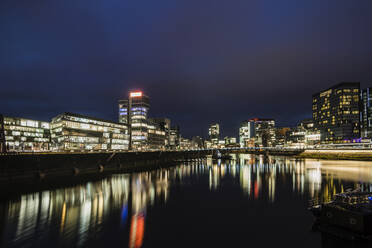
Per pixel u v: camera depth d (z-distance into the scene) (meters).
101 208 43.53
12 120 135.12
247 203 47.75
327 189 62.41
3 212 40.44
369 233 29.14
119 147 185.75
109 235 30.91
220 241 29.55
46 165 79.06
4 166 65.50
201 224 35.44
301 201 49.25
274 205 46.16
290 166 135.88
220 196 54.38
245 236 31.09
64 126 135.38
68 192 57.50
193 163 169.75
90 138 154.38
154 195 55.16
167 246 27.95
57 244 27.95
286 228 33.94
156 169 121.00
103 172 102.69
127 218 37.88
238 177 88.69
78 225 34.44
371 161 169.00
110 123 175.88
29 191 58.34
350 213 30.12
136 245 28.11
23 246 27.31
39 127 154.00
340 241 29.36
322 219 33.25
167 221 36.62
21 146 139.38
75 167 92.62
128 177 87.44
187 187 66.50
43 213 39.94
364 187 65.00
